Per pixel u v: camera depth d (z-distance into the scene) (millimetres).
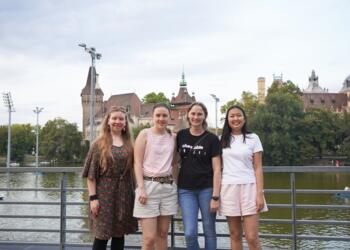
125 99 116875
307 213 21719
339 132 79688
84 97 118875
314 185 42125
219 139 4430
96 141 4398
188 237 4254
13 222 19391
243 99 83000
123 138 4484
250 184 4285
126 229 4398
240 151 4309
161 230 4395
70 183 39625
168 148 4328
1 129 103750
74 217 5391
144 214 4234
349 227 17625
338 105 123312
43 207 22797
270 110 75250
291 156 73625
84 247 5379
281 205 4965
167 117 4320
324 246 14828
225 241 14672
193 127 4383
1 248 5477
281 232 17234
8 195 30469
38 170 5324
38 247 5520
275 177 47562
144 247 4246
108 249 6176
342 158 80062
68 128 98750
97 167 4359
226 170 4332
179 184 4398
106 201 4316
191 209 4297
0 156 103125
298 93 92062
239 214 4281
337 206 4797
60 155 98750
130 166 4414
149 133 4328
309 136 76000
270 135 72875
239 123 4359
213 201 4273
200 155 4320
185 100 115562
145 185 4266
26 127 108812
